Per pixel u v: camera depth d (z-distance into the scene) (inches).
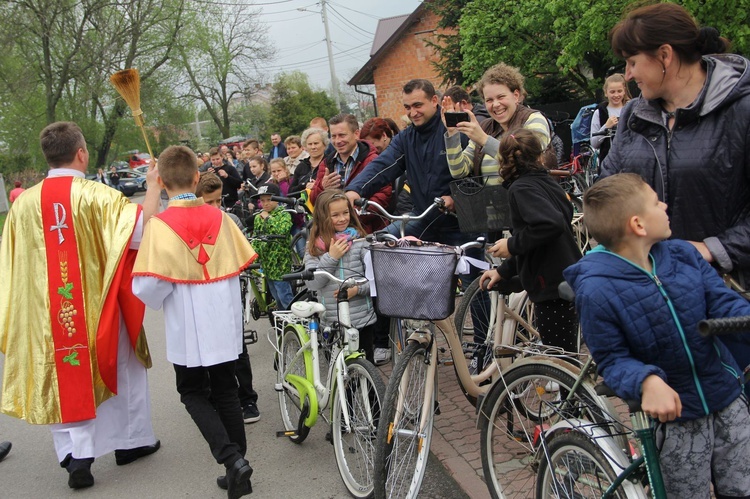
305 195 266.4
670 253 94.0
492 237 189.8
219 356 145.2
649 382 86.5
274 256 249.1
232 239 152.8
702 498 94.3
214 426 143.7
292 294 253.1
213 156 446.3
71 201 161.5
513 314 155.9
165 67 1321.4
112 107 1288.1
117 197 164.4
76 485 163.0
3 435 203.8
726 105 96.9
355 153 230.4
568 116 570.6
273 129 1412.4
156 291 142.7
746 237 96.7
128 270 165.2
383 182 198.4
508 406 126.0
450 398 189.2
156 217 147.1
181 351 145.1
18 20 1074.7
